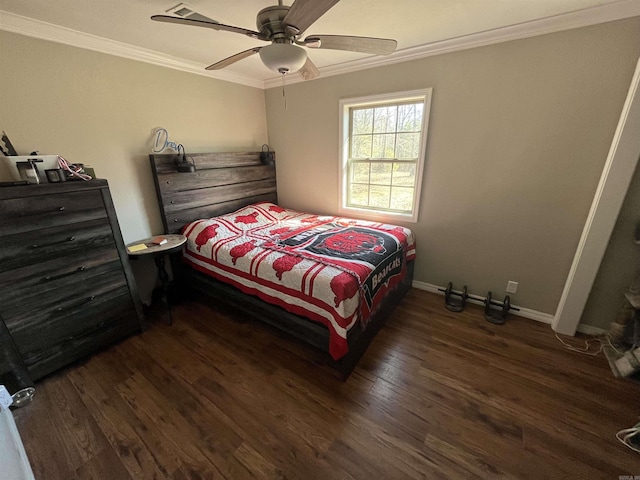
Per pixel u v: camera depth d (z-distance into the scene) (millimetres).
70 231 1760
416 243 2875
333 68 2797
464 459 1302
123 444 1383
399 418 1512
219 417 1525
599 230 1882
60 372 1845
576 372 1800
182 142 2779
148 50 2330
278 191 3818
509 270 2432
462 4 1638
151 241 2469
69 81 2014
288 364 1919
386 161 2895
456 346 2070
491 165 2299
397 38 2137
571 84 1884
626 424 1449
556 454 1315
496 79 2113
